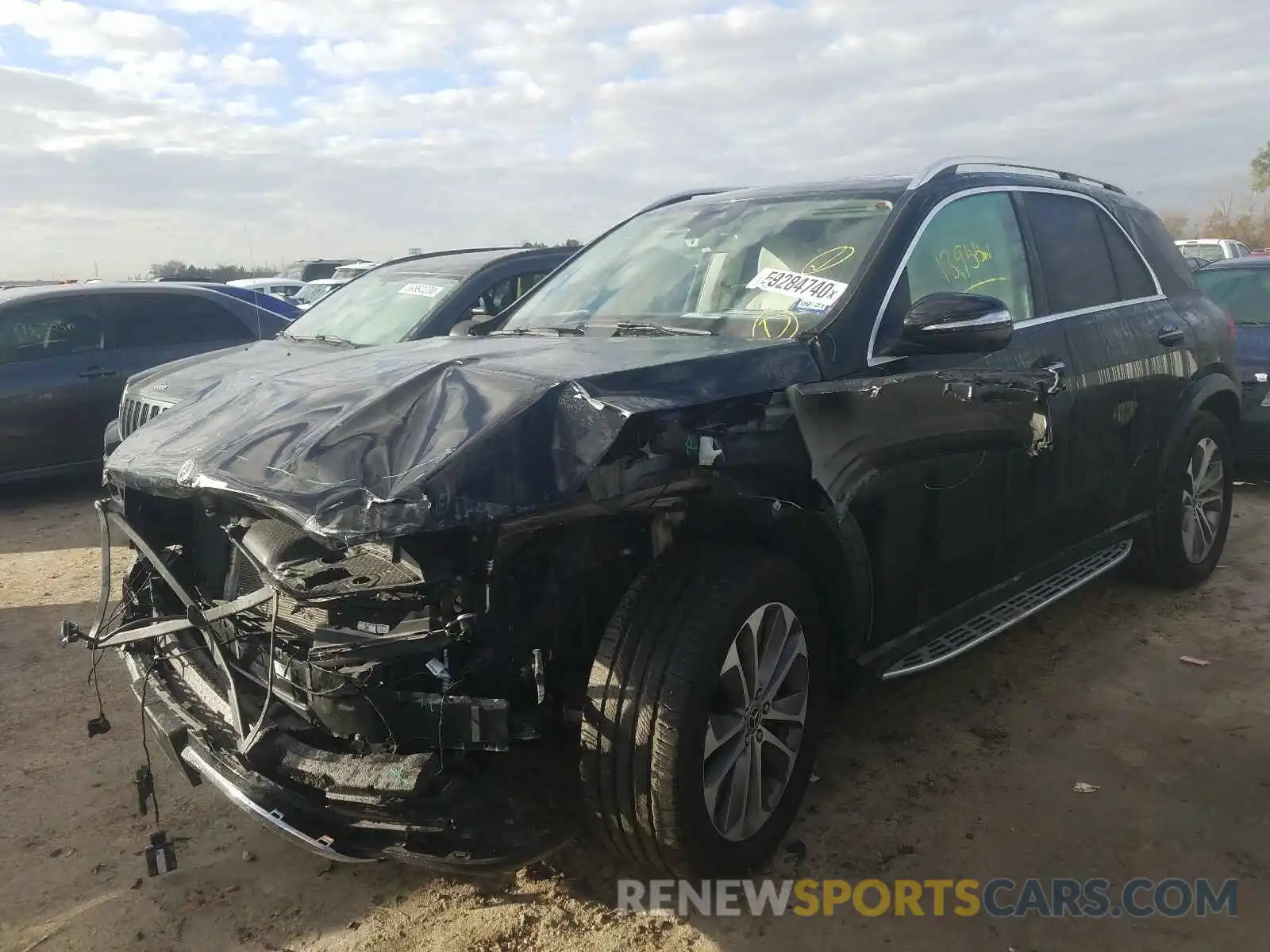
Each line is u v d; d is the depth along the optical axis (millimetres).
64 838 3074
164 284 8531
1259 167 46562
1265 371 6793
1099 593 4984
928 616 3328
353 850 2291
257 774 2418
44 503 8141
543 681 2422
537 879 2807
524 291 6512
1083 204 4320
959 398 3025
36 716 3932
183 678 2912
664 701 2416
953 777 3301
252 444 2420
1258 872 2783
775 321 3096
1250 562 5480
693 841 2494
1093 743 3518
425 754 2268
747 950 2512
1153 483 4547
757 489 2570
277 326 8867
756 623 2621
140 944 2576
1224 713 3713
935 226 3420
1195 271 8016
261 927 2639
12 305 7836
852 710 3791
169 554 3031
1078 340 3871
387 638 2240
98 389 8000
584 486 2215
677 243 3828
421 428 2295
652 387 2404
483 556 2225
